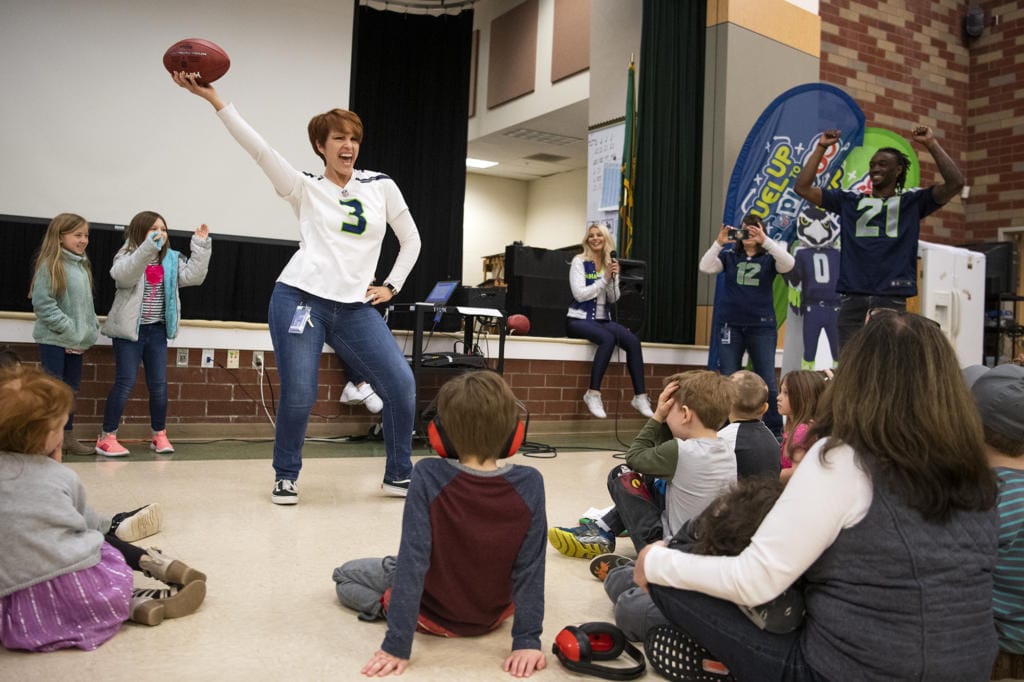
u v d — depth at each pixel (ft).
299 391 9.92
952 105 28.14
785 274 19.85
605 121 25.16
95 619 5.58
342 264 9.95
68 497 5.56
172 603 6.07
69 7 20.70
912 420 3.92
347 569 6.51
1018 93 27.35
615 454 16.40
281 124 23.16
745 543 4.56
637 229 22.75
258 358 15.70
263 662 5.37
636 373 19.21
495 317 16.53
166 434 15.02
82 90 20.89
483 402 5.33
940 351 4.04
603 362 18.76
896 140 21.62
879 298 12.67
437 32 28.35
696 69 22.65
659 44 22.66
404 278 10.75
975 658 4.00
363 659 5.50
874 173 12.84
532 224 45.65
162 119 21.71
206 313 21.85
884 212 12.66
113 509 9.33
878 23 25.94
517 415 5.53
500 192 45.29
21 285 20.20
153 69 21.62
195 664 5.28
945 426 3.90
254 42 22.76
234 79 22.58
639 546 7.90
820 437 4.33
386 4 27.99
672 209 22.68
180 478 11.43
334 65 23.82
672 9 22.72
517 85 33.73
